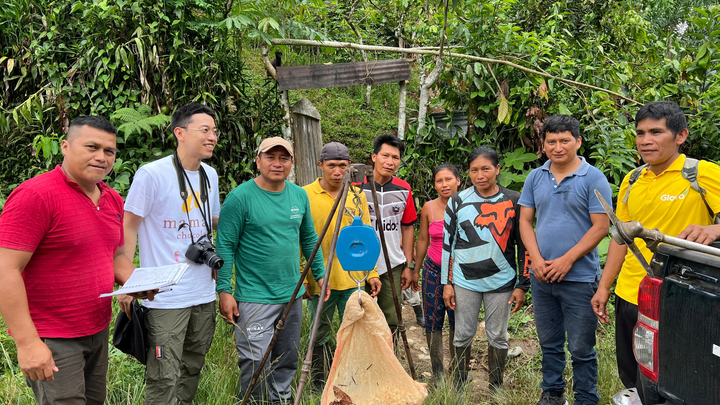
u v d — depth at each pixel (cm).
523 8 658
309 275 337
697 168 232
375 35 1035
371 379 224
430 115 588
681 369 170
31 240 188
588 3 691
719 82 522
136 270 232
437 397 310
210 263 251
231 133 563
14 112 506
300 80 541
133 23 512
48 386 199
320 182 350
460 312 329
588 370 289
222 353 341
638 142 245
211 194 279
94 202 214
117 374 308
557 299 302
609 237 479
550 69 535
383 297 369
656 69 626
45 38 545
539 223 301
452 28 554
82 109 535
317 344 348
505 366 358
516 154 544
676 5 855
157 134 522
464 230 324
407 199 373
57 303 200
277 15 536
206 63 536
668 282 177
